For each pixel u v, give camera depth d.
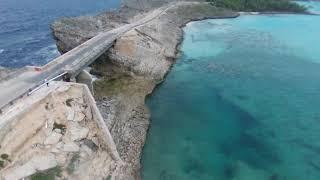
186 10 118.94
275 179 44.81
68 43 79.31
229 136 53.34
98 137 44.88
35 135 39.69
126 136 50.31
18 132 38.22
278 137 53.00
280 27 110.56
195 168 46.75
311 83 70.12
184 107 61.16
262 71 75.75
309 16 127.62
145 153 49.44
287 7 135.50
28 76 50.47
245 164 47.53
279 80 71.56
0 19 117.94
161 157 48.72
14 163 36.41
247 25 112.38
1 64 80.12
